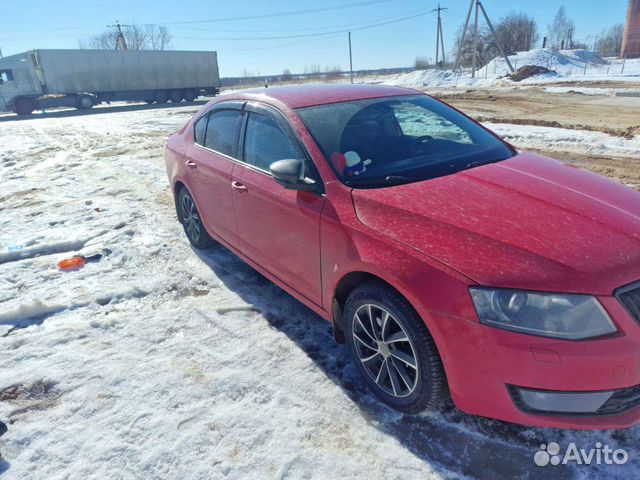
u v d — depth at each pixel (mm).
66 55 28766
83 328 3312
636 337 1800
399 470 2076
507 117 13203
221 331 3209
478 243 2021
